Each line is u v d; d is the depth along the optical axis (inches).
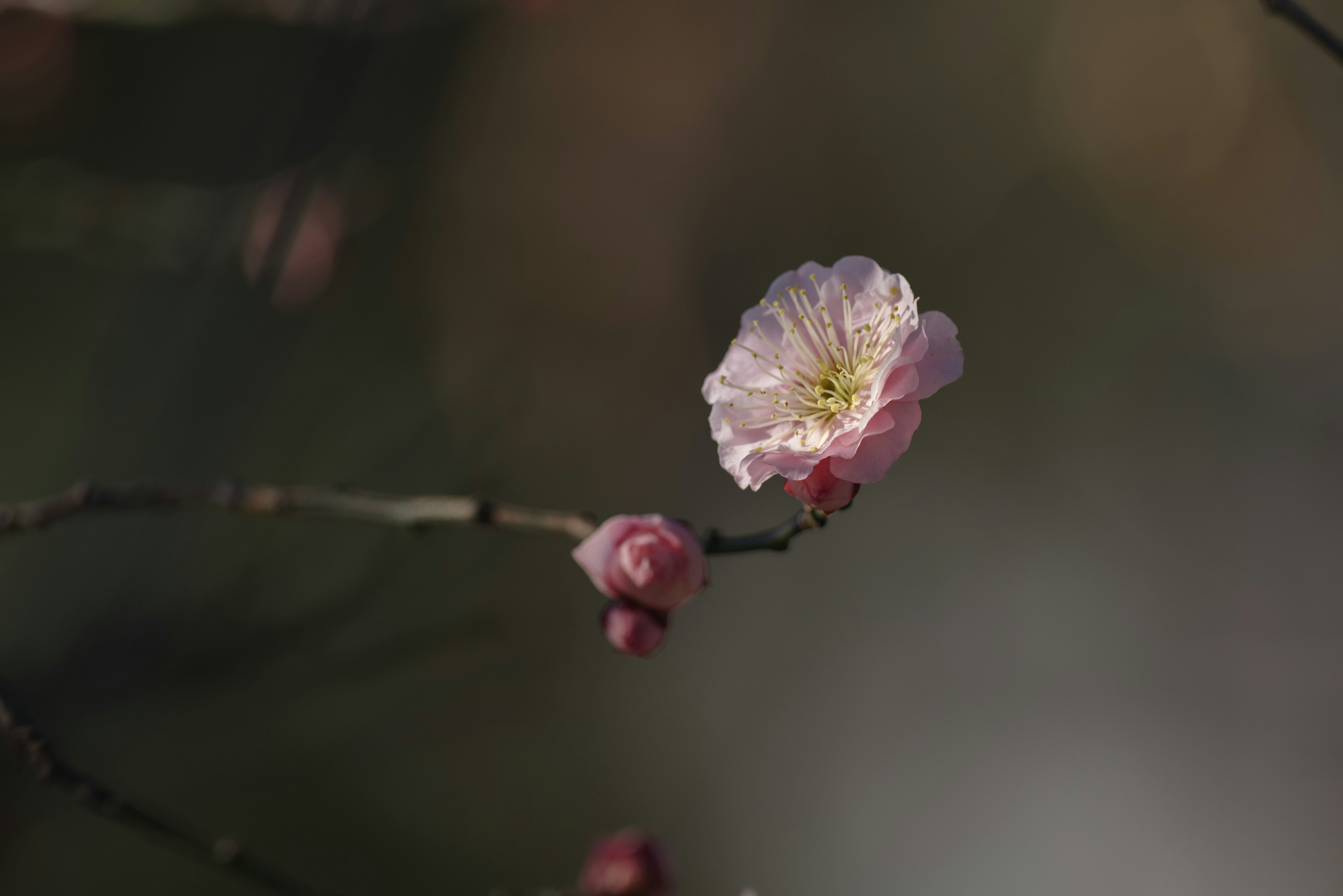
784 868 31.4
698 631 35.8
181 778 20.0
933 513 39.2
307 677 19.8
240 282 19.9
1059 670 35.4
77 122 21.0
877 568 38.0
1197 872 31.3
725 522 37.8
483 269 31.4
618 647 17.4
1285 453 38.2
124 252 20.0
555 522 17.6
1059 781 33.0
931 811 32.9
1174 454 38.9
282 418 20.6
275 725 20.4
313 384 20.9
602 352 36.6
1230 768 32.9
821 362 17.8
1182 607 36.0
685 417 38.9
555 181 36.8
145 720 19.6
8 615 19.4
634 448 36.7
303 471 20.7
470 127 31.7
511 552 21.3
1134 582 36.9
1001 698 35.2
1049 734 34.2
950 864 31.9
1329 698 33.1
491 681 21.4
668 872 18.3
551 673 24.2
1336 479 37.2
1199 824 32.1
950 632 36.4
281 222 19.8
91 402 20.3
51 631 19.4
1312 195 39.3
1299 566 35.8
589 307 36.7
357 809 25.5
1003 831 32.5
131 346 20.1
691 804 31.6
